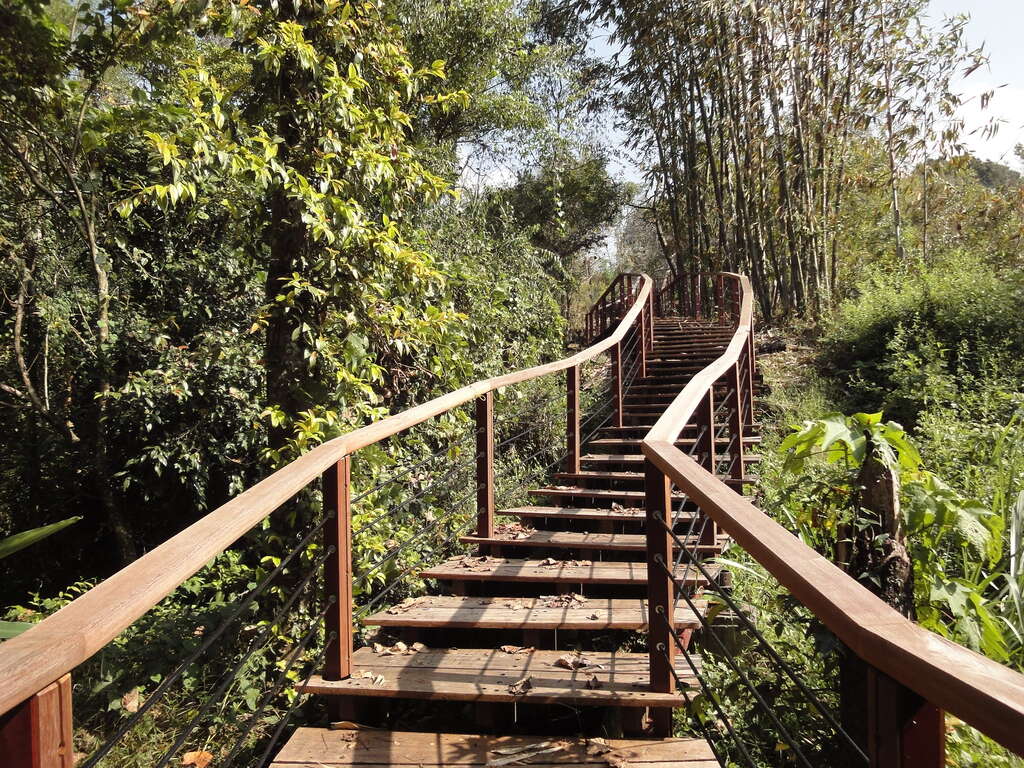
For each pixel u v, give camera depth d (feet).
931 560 9.33
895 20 36.22
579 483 16.56
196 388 22.31
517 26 38.22
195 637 11.43
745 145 42.65
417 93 15.97
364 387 13.69
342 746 7.49
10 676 2.95
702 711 8.06
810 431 9.14
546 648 9.77
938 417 20.92
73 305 23.77
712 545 12.19
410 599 10.87
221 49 20.27
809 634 8.34
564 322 36.04
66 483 26.27
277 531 12.67
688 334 34.09
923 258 38.78
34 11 13.69
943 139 36.76
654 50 45.03
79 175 19.12
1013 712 2.24
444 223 29.25
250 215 16.22
